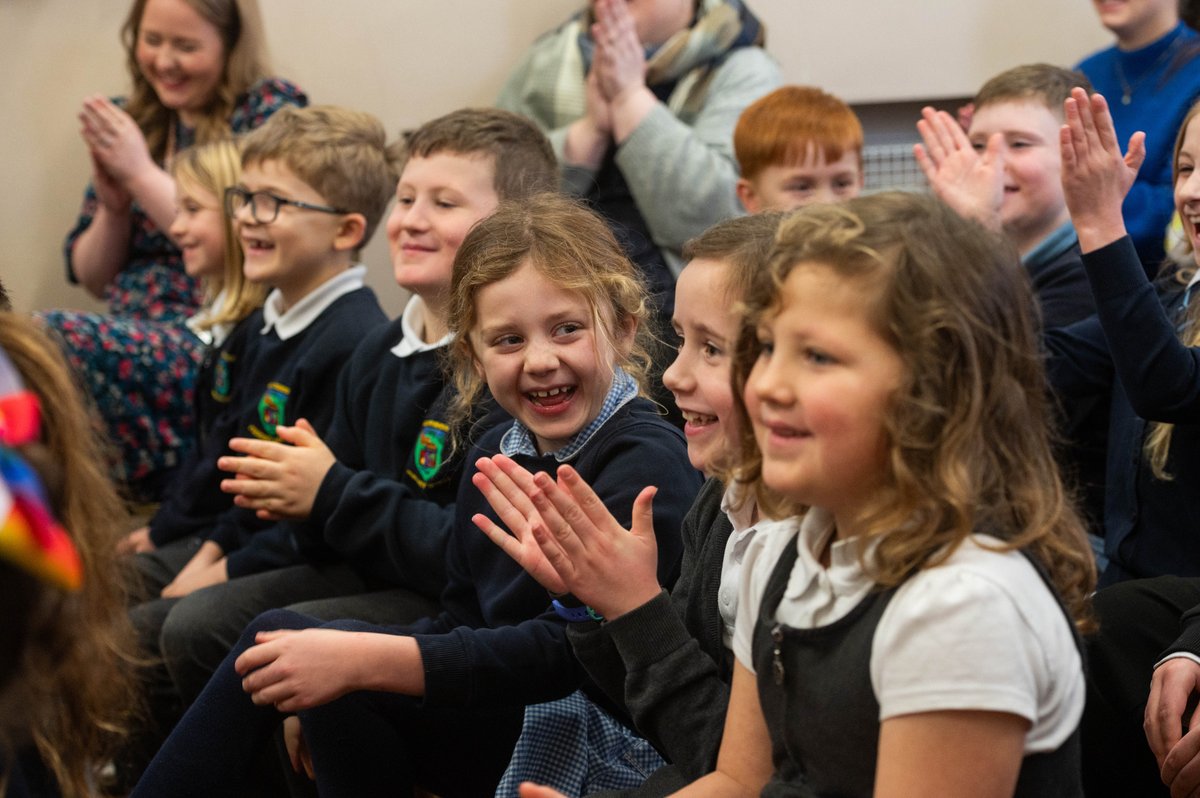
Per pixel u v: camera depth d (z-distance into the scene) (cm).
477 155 184
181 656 175
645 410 147
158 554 216
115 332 258
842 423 85
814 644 90
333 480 171
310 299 208
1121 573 160
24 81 322
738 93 268
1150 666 131
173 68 285
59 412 97
